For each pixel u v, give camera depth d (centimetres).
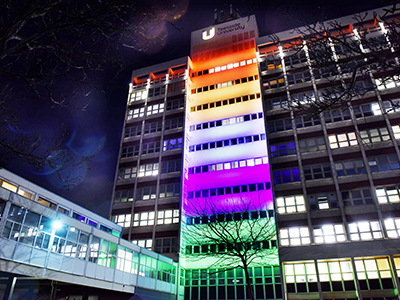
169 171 4006
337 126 3406
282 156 3453
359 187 3020
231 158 3975
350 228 2858
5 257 1518
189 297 3341
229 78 4644
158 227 3647
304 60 4025
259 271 3188
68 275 1922
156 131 4431
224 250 3338
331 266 2778
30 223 1697
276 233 3036
